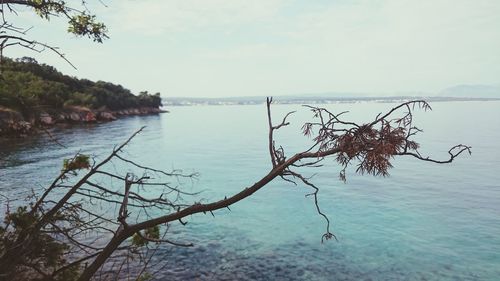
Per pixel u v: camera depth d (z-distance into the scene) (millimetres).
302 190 24641
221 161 39375
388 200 21750
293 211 19406
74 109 92688
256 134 77250
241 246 14219
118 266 11219
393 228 16562
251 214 18750
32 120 45500
